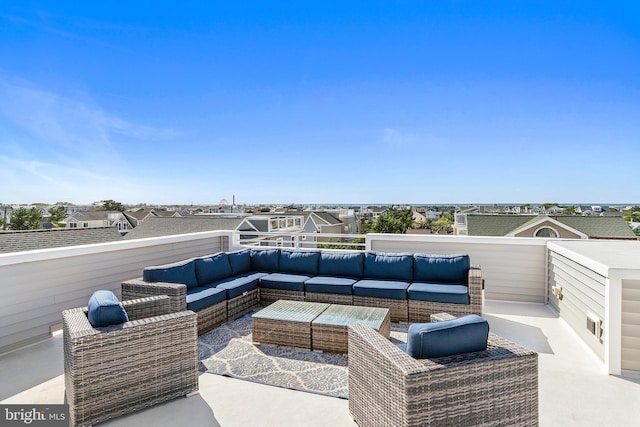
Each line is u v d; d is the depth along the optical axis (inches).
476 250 193.0
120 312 85.7
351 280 167.8
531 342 128.7
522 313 164.9
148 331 86.0
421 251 203.5
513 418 64.9
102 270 160.7
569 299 144.3
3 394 95.1
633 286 101.0
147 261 184.7
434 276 165.6
